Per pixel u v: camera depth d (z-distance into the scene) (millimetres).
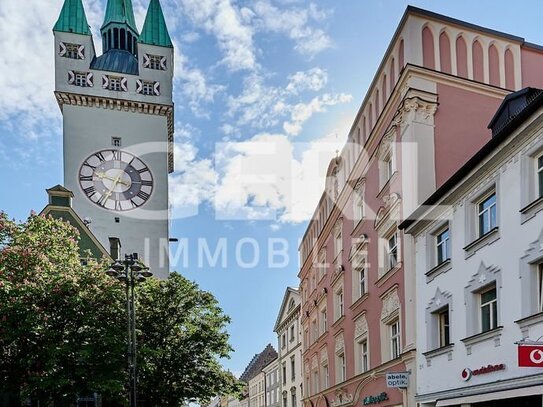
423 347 16375
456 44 18750
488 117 18312
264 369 65438
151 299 28219
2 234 22297
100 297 21125
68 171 48406
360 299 22234
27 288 19641
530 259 11875
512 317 12305
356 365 22703
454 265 15008
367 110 21922
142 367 22734
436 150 17516
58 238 22953
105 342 20281
